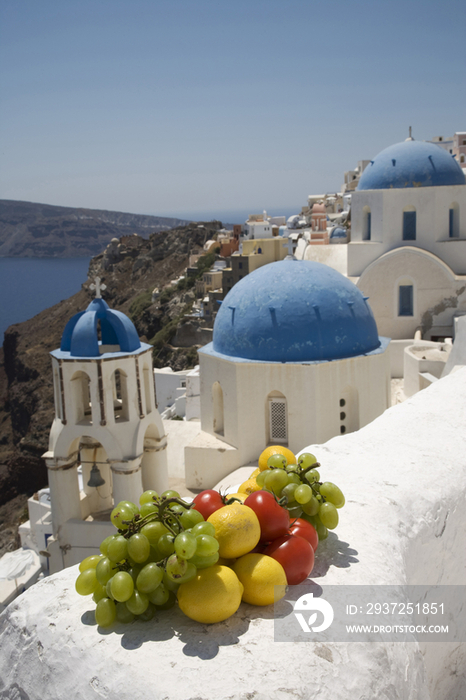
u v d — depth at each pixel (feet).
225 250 362.12
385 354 53.83
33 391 355.97
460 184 87.51
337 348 51.80
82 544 50.01
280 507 11.16
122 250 499.92
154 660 8.71
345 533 12.42
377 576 10.92
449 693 15.60
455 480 15.65
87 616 9.95
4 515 248.52
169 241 472.85
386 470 15.92
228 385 52.70
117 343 52.16
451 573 15.39
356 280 89.45
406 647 10.06
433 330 85.35
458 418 19.97
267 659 8.66
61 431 49.01
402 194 87.04
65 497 50.08
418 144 90.48
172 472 59.77
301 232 253.44
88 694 8.69
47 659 9.49
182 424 65.87
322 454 17.31
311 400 50.03
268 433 52.75
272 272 54.34
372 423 19.94
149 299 394.32
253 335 52.11
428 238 87.15
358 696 8.55
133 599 9.53
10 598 78.48
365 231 92.27
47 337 419.13
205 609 9.36
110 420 48.01
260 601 9.96
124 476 48.16
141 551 9.92
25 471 259.80
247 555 10.44
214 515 10.53
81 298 471.62
